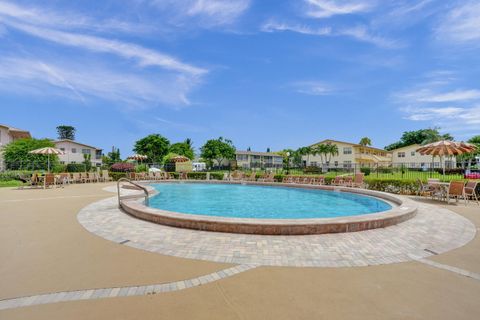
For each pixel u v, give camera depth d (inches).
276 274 135.7
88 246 181.5
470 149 419.5
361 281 127.9
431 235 212.4
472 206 363.9
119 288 119.5
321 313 99.3
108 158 2303.2
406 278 131.6
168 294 114.3
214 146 2073.1
